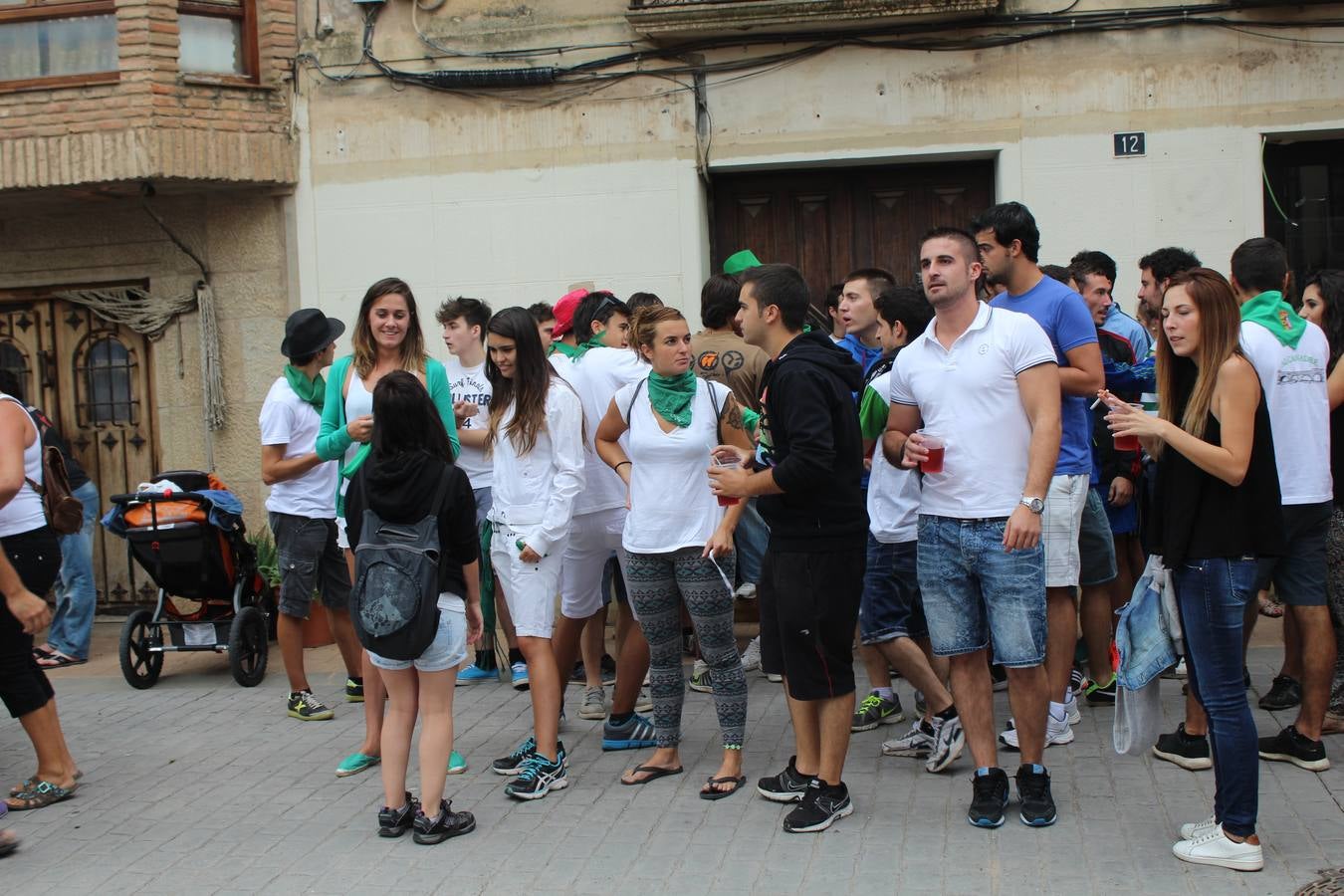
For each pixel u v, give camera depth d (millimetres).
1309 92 8148
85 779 5773
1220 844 4266
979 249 5547
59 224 9547
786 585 4699
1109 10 8266
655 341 5176
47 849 4898
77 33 8734
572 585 5820
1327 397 5195
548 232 8891
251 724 6660
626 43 8719
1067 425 5418
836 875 4332
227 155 8836
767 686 6945
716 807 5055
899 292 5664
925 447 4617
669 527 5180
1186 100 8250
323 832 4988
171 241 9359
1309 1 8047
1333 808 4715
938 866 4359
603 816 5012
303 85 9070
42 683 5477
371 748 5801
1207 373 4215
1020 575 4539
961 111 8445
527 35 8820
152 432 9633
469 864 4594
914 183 8875
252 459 9328
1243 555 4203
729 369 6586
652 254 8797
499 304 8961
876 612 5395
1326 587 5258
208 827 5086
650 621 5332
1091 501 5848
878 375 5676
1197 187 8281
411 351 5848
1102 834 4582
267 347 9242
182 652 8352
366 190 9055
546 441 5383
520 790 5211
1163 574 4449
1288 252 8531
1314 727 5148
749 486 4660
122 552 9781
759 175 8984
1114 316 6531
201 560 7383
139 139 8555
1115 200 8344
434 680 4871
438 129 8961
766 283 4852
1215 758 4285
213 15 8898
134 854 4820
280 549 6734
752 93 8648
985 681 4750
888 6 8180
